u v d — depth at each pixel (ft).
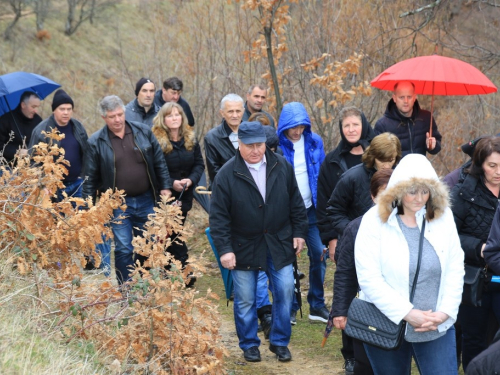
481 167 17.58
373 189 16.53
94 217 20.02
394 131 26.53
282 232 21.93
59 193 29.60
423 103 56.65
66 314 17.93
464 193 17.85
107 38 157.79
